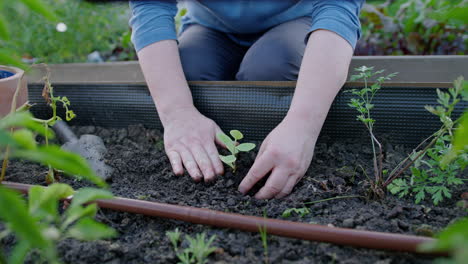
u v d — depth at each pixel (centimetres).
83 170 72
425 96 176
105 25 326
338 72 158
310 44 164
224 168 167
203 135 170
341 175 161
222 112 200
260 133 198
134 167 175
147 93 208
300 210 135
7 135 70
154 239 123
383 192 144
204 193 150
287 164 143
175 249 117
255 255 115
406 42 303
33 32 278
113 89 214
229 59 233
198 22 239
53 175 155
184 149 165
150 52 184
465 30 282
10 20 273
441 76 192
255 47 209
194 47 219
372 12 307
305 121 149
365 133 187
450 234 59
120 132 214
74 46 298
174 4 202
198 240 112
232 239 120
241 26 220
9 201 70
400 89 178
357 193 150
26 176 162
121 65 240
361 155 179
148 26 188
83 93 221
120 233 127
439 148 137
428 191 137
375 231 121
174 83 179
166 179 163
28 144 80
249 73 204
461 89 113
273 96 191
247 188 149
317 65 156
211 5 212
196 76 210
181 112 175
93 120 224
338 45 161
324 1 174
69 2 300
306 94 153
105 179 164
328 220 130
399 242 109
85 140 186
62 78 236
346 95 183
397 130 184
